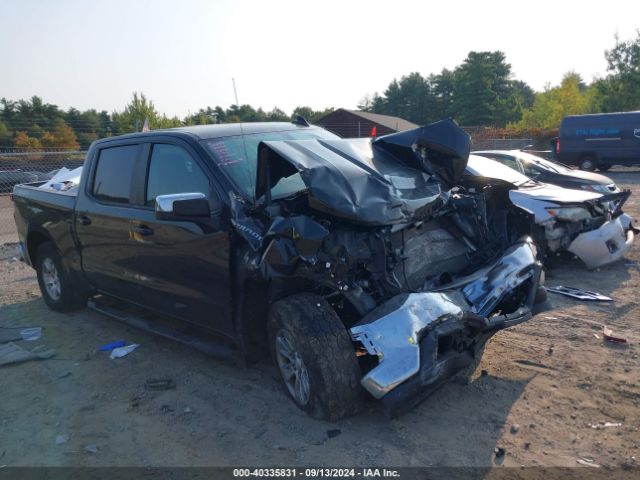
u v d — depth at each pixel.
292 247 3.41
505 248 4.48
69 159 19.53
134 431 3.79
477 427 3.57
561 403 3.82
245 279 3.88
